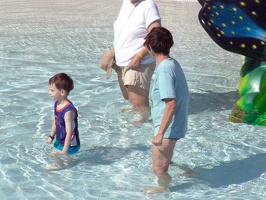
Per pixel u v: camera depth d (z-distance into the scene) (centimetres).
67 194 705
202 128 946
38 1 2389
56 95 784
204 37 1727
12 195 699
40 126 935
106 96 1105
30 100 1067
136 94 966
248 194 714
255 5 920
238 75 1290
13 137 884
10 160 802
